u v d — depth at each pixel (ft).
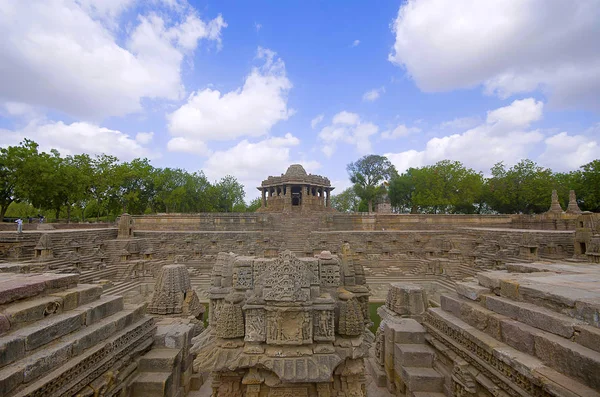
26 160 131.54
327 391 24.77
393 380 32.50
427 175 213.05
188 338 32.19
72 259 88.99
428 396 26.25
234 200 281.13
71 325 20.94
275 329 24.75
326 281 28.30
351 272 32.01
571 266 31.71
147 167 222.28
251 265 27.71
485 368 20.86
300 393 24.99
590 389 14.33
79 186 159.12
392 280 102.89
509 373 18.81
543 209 201.05
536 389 16.75
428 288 94.73
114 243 116.47
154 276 102.01
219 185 272.10
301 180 189.57
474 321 24.29
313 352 24.94
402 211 249.14
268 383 24.41
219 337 25.94
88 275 86.89
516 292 22.16
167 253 122.62
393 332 32.68
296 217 169.58
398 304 38.50
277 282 24.99
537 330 18.66
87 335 21.17
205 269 115.34
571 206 139.13
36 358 17.12
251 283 27.35
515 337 19.66
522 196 193.36
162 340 30.53
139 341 27.76
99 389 20.93
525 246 86.17
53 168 142.31
